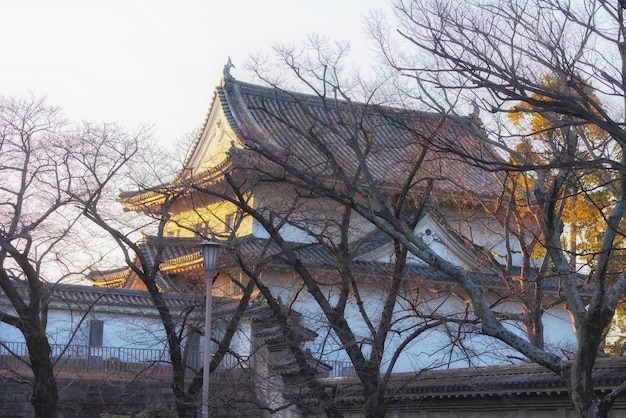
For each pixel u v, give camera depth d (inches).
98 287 1535.4
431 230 1593.3
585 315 605.6
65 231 1014.4
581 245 1154.7
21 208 1008.9
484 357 1552.7
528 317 1056.2
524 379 844.0
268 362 1130.7
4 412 1409.9
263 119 1733.5
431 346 1585.9
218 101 1790.1
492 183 1541.6
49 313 1469.0
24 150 1002.7
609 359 812.0
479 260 1398.9
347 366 1444.4
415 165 868.6
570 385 607.8
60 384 1421.0
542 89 557.0
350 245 1449.3
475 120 817.5
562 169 644.7
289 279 1578.5
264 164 1141.1
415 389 977.5
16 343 1444.4
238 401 959.0
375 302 1596.9
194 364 1530.5
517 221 1171.3
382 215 729.6
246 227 1688.0
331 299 1592.0
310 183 769.6
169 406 1494.8
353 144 818.8
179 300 1574.8
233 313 1183.6
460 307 1565.0
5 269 1007.6
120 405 1460.4
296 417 1164.5
